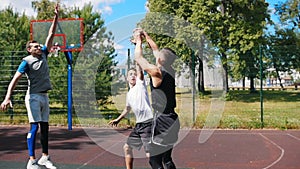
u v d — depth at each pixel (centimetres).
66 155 736
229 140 925
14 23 1579
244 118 1342
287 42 3092
